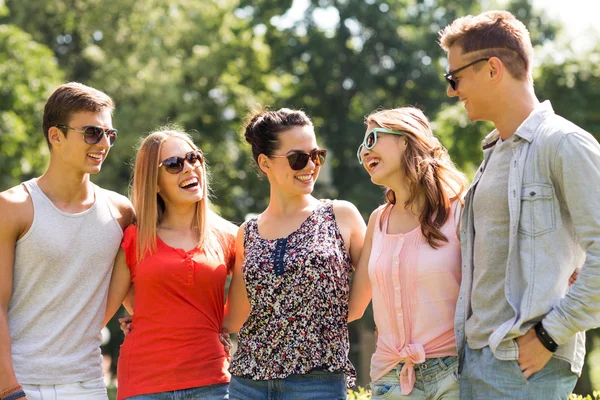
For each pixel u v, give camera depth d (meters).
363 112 25.02
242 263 4.42
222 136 21.78
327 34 25.91
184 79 21.38
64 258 4.14
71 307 4.16
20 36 17.50
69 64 21.31
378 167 4.08
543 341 3.35
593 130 17.75
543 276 3.38
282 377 4.01
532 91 3.62
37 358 4.06
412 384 3.81
